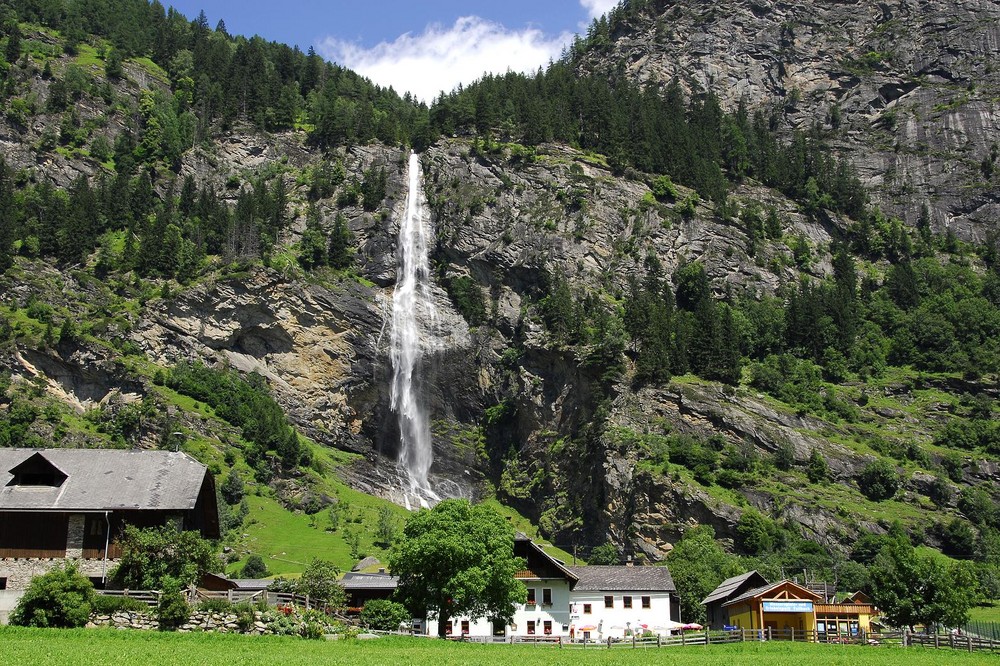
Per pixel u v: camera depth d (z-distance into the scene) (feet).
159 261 614.75
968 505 494.18
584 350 571.28
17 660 138.00
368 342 613.11
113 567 205.46
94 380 541.75
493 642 227.40
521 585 241.96
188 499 212.23
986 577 406.00
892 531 464.65
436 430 608.19
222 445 517.96
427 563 231.50
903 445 538.47
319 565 280.10
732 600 279.69
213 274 599.16
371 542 459.32
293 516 488.85
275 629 189.16
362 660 154.92
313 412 589.32
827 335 627.05
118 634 171.01
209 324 584.81
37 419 502.38
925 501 497.87
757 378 580.30
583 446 540.93
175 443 497.46
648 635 253.03
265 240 638.12
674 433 529.45
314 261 645.92
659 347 562.66
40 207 645.10
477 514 244.42
